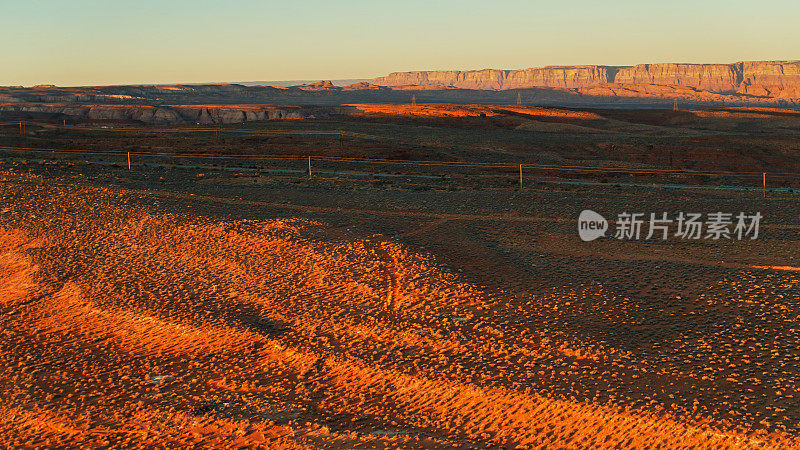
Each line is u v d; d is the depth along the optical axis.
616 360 23.41
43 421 21.84
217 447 19.95
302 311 28.81
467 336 25.75
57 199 46.69
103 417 21.91
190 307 29.73
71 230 40.19
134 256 36.03
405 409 21.34
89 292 31.80
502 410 20.86
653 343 24.69
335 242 36.84
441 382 22.56
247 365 24.77
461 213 46.53
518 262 34.41
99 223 41.34
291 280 32.06
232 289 31.50
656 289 30.12
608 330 25.89
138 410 22.17
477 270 33.12
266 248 36.12
